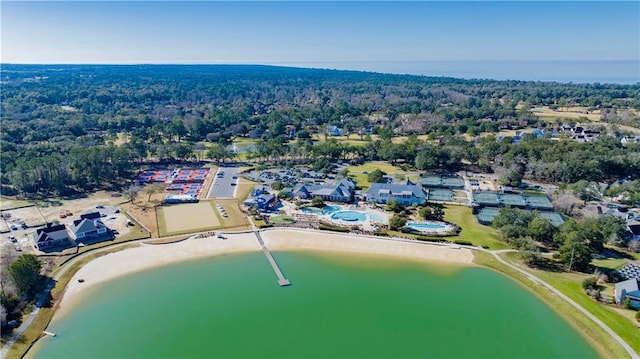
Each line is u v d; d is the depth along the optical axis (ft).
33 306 260.62
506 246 348.18
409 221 402.93
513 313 258.57
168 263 320.09
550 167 525.34
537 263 319.47
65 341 230.07
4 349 222.48
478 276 303.27
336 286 288.51
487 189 506.89
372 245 351.67
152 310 258.98
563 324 247.91
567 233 333.42
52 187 481.46
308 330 241.35
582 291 279.90
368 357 219.41
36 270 281.74
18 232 370.73
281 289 284.61
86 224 360.28
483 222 393.91
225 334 236.63
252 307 262.67
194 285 288.71
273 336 235.40
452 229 380.78
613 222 358.02
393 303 269.03
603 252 337.72
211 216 413.39
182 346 226.58
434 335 238.07
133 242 353.31
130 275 301.02
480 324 247.91
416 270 311.47
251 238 364.58
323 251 341.62
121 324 244.83
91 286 285.23
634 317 251.39
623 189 464.24
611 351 224.33
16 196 464.24
